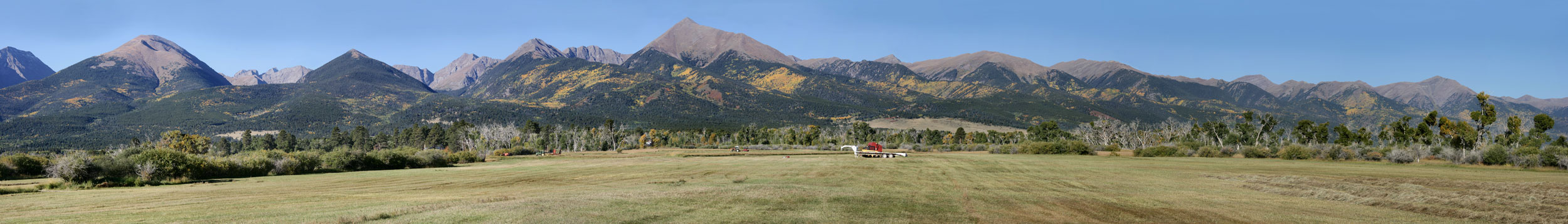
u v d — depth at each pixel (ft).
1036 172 119.85
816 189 76.18
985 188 81.15
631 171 134.21
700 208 55.21
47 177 118.73
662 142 608.60
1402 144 310.45
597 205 56.75
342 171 153.99
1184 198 68.28
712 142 630.33
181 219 48.78
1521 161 149.28
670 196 65.16
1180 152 258.57
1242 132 363.35
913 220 49.57
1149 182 93.81
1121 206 60.18
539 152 380.99
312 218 48.47
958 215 53.06
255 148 549.13
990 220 50.57
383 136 628.28
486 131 510.99
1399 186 80.28
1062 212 55.57
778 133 617.21
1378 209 59.11
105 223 47.52
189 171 113.70
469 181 103.09
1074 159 212.64
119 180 99.14
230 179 117.08
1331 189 77.61
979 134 563.48
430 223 45.88
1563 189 77.05
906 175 108.27
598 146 522.88
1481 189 78.64
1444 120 253.65
